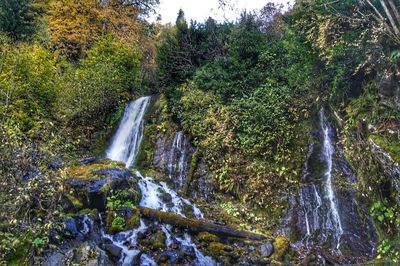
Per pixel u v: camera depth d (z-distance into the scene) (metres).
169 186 9.94
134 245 6.49
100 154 11.59
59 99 11.25
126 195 7.67
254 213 8.41
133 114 13.02
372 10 7.14
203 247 6.69
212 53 12.14
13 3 14.39
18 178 4.76
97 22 18.52
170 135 11.12
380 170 6.72
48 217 4.89
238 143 9.40
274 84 9.63
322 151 8.16
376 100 7.12
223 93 10.55
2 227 4.70
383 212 6.73
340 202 7.46
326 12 7.55
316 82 8.33
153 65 17.31
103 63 13.34
